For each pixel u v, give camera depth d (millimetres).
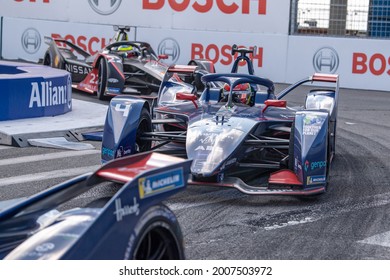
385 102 20641
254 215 8398
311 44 23734
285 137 10586
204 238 7430
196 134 9109
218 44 24531
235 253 6961
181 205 8727
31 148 12586
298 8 24406
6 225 5250
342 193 9695
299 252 7074
